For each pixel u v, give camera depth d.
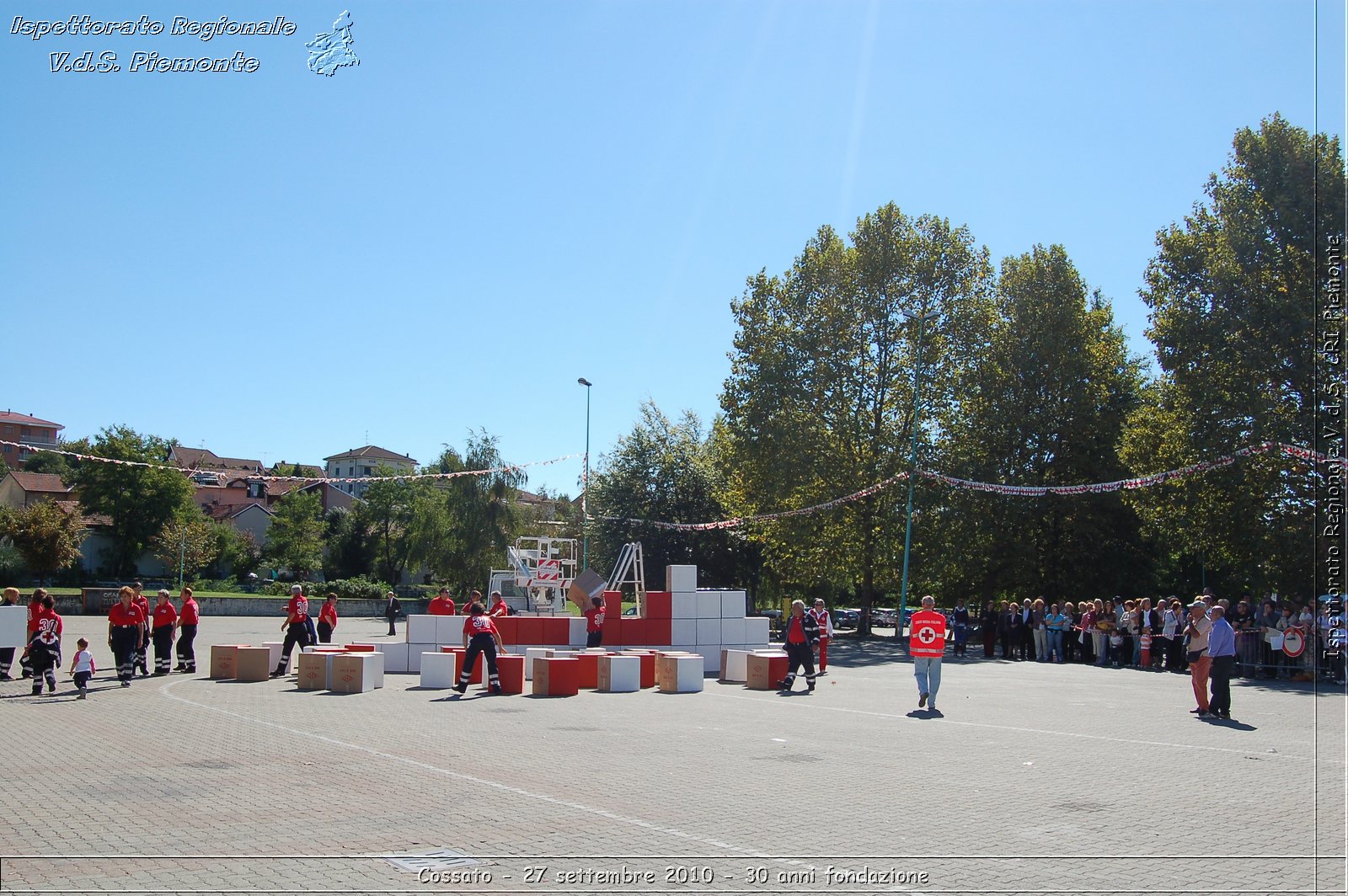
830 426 46.62
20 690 18.53
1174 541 34.53
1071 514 44.53
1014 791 10.15
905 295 47.00
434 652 20.41
